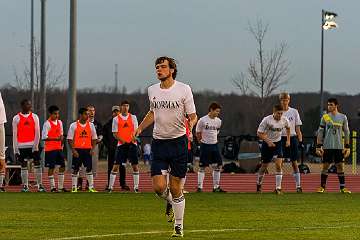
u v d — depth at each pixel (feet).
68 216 94.89
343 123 145.69
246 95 422.82
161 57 76.18
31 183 169.68
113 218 92.68
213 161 147.84
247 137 239.50
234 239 72.54
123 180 153.89
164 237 73.56
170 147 75.46
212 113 146.82
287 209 106.63
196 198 126.72
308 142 277.85
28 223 86.53
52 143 145.59
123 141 144.05
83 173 156.46
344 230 81.00
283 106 144.97
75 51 181.47
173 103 75.10
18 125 144.56
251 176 206.39
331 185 176.45
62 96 427.33
